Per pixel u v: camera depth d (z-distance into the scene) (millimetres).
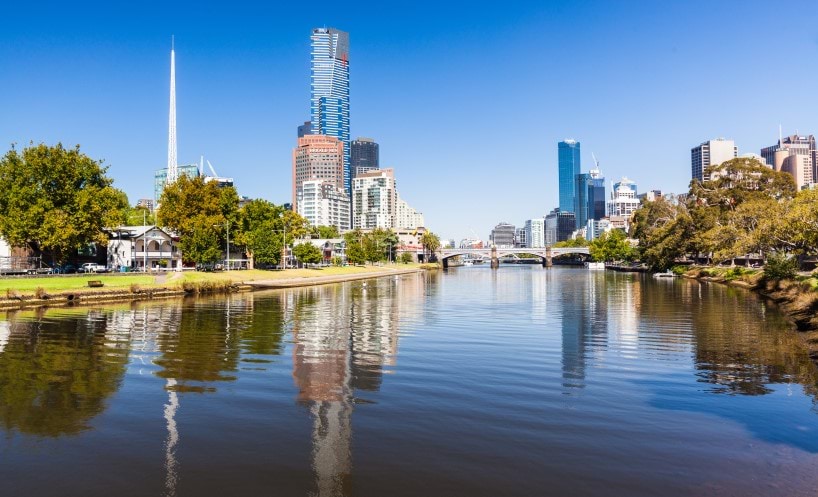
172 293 78875
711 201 136875
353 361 28453
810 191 88312
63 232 79688
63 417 18734
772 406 20281
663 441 16641
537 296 76188
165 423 18125
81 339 35594
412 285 112125
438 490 13391
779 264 74562
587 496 13102
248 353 30641
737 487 13562
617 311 53875
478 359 29047
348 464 14859
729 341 34750
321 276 135625
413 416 18953
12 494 13148
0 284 64875
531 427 17844
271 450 15812
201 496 13055
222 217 113875
